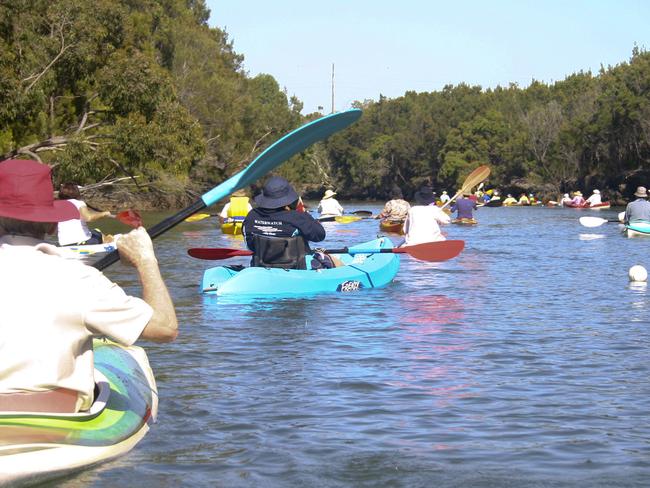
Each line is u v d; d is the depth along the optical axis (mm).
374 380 6102
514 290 11359
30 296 3510
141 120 32031
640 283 12188
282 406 5359
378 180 108000
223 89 62906
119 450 4035
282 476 4004
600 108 72312
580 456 4352
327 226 29094
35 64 30812
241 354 7066
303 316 9070
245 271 10594
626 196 68938
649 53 73875
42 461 3562
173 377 6191
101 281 3615
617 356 6969
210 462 4191
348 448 4469
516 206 62344
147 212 49344
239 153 66875
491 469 4129
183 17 70750
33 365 3525
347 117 6727
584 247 19234
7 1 30156
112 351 4941
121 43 33500
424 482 3938
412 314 9234
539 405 5410
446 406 5379
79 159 31125
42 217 3543
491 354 7055
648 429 4863
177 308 9602
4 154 32406
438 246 12016
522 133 86312
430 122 101750
